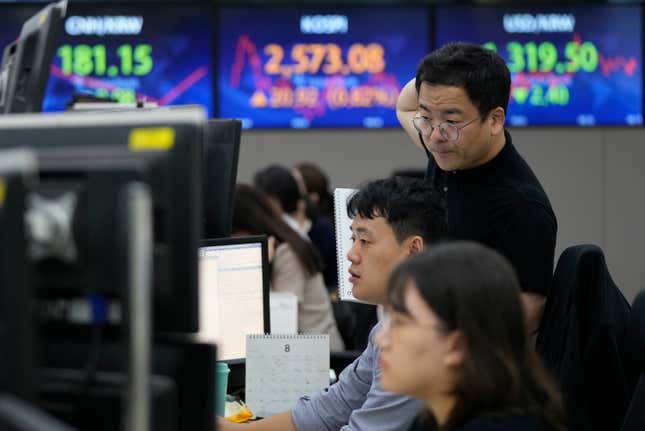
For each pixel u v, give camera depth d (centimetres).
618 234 793
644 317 303
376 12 741
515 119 755
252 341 338
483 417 193
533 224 316
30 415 135
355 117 749
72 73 726
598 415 312
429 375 192
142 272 147
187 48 736
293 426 303
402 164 779
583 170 782
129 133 171
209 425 176
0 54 734
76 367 172
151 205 165
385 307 284
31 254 154
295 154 773
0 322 140
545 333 317
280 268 489
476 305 191
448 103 312
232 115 743
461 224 329
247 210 488
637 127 762
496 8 745
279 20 739
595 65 752
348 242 342
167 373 177
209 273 362
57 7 277
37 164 159
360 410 275
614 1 747
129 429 149
